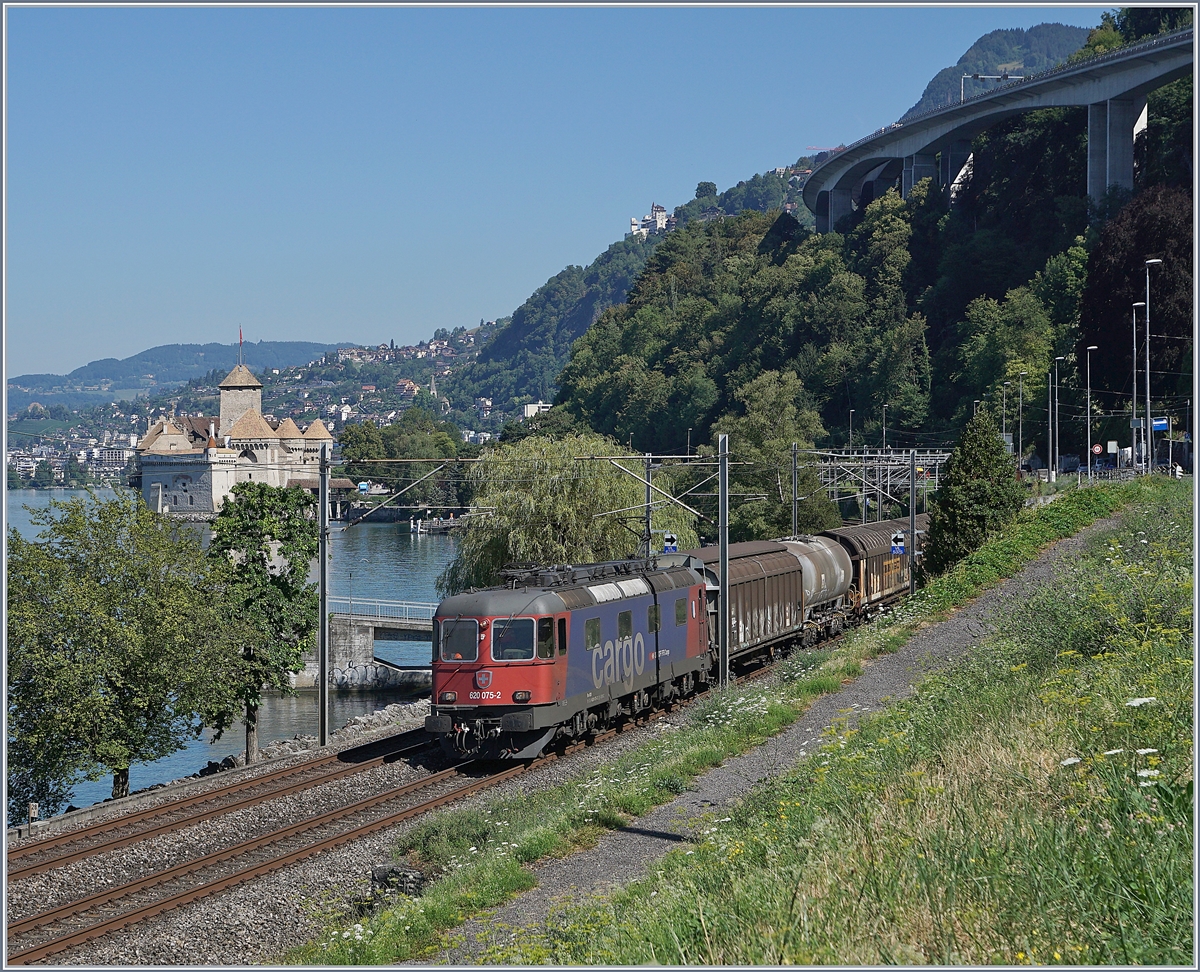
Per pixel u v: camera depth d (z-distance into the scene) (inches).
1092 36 7504.9
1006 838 452.4
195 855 837.2
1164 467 3154.5
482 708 1075.9
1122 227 4190.5
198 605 1376.7
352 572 4215.1
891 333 6038.4
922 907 419.8
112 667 1280.8
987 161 7573.8
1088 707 594.9
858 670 1187.9
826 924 426.9
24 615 1246.3
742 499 3267.7
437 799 945.5
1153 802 430.0
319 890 739.4
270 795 991.6
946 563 1738.4
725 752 935.0
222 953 642.2
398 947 591.5
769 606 1577.3
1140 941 359.3
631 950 461.7
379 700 2391.7
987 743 607.2
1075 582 1025.5
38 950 646.5
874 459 3090.6
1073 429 4389.8
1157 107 5944.9
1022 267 6318.9
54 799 1300.4
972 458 1768.0
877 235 7239.2
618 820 774.5
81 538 1330.0
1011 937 386.3
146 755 1343.5
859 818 550.0
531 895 654.5
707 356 7687.0
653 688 1305.4
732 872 531.5
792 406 3986.2
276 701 2397.9
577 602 1133.7
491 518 2012.8
